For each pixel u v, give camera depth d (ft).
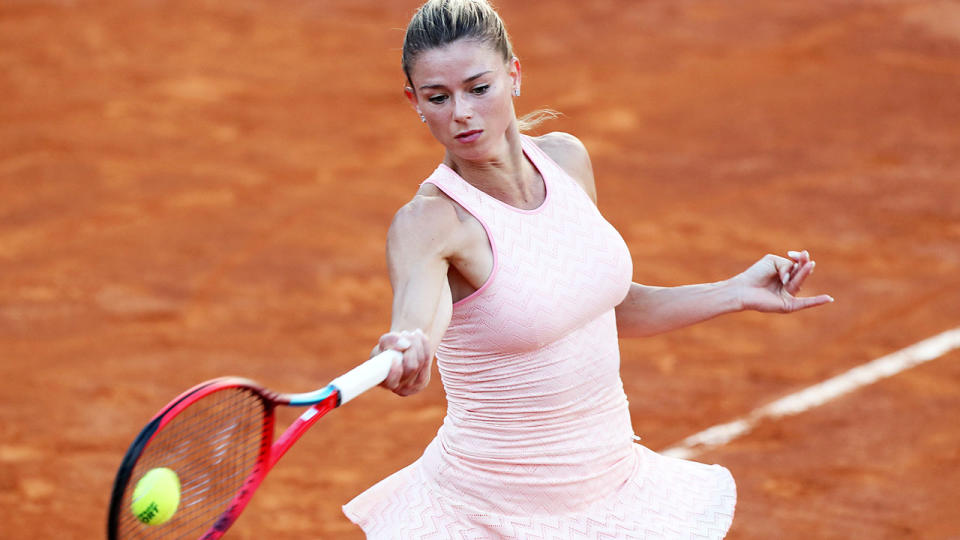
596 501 36.96
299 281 112.68
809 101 156.97
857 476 75.92
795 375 91.35
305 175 139.54
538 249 34.47
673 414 85.76
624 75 168.66
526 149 36.27
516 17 190.29
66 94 163.73
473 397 35.68
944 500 72.33
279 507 74.54
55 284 112.57
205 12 193.47
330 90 166.50
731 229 122.31
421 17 33.12
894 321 100.12
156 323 104.42
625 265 36.42
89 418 87.56
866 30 178.70
